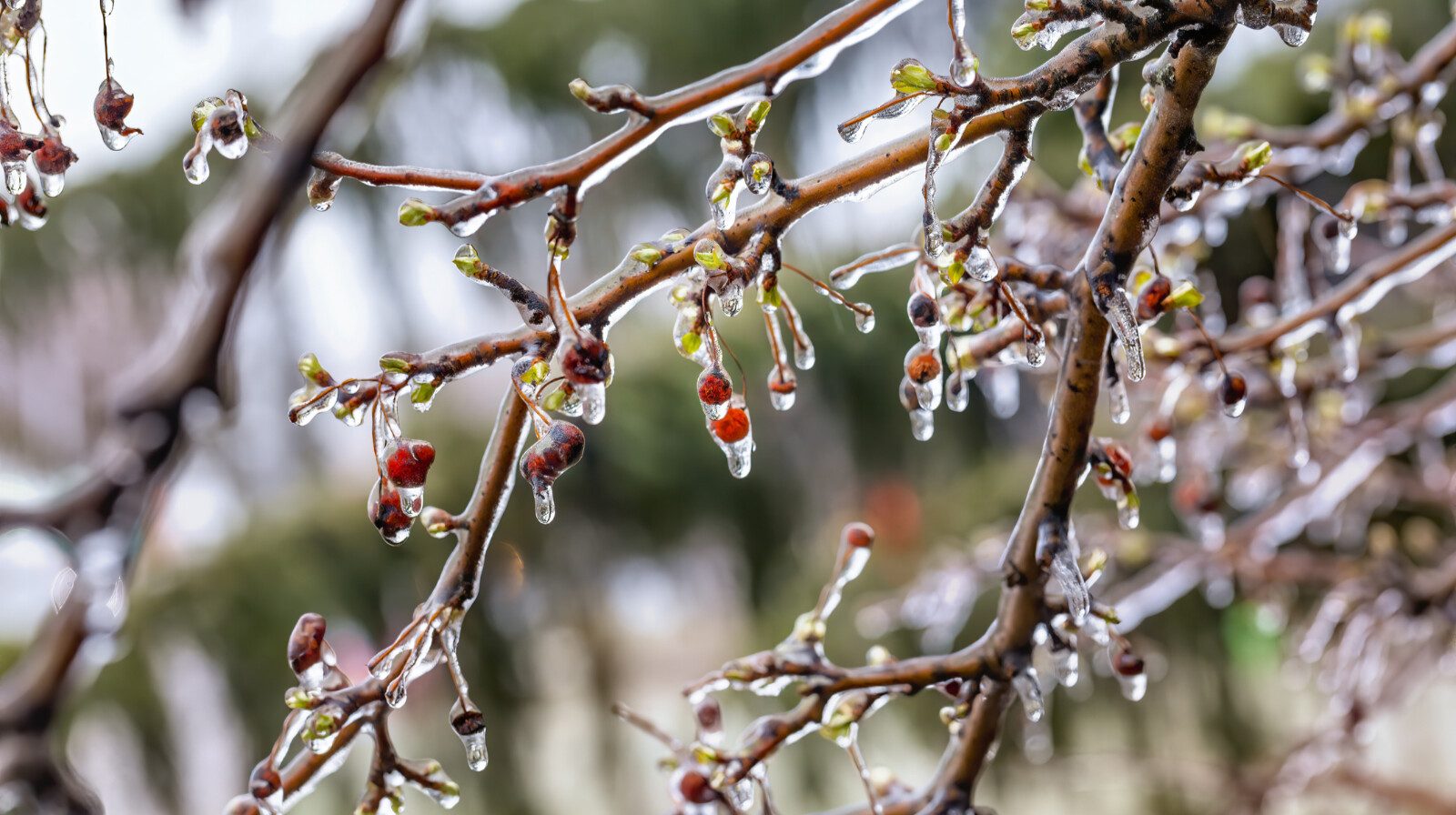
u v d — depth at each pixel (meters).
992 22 2.25
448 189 0.84
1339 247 0.99
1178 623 2.27
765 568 2.45
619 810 2.47
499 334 0.85
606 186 2.49
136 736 2.12
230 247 0.96
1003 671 0.90
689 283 0.86
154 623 2.15
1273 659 2.22
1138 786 2.28
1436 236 1.01
